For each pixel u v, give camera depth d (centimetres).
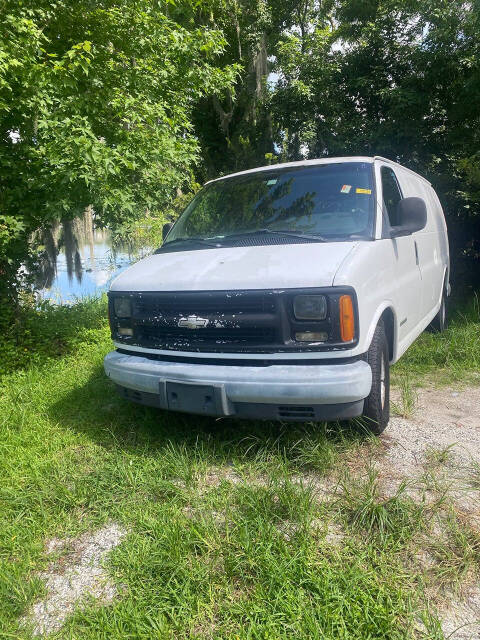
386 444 349
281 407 306
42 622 208
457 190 1100
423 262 516
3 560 246
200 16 1466
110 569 236
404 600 202
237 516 261
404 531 242
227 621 196
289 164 461
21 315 659
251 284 310
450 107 1166
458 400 439
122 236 675
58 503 293
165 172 642
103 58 625
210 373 314
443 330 657
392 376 512
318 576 213
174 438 369
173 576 219
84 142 505
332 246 338
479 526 249
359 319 304
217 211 437
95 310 825
